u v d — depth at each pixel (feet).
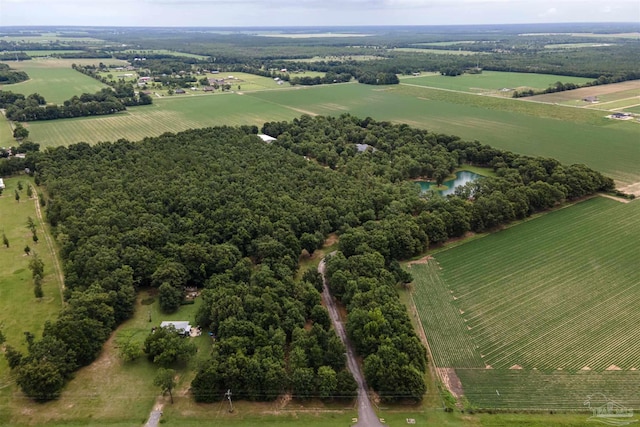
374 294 371.76
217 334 347.36
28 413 291.79
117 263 422.41
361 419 285.84
